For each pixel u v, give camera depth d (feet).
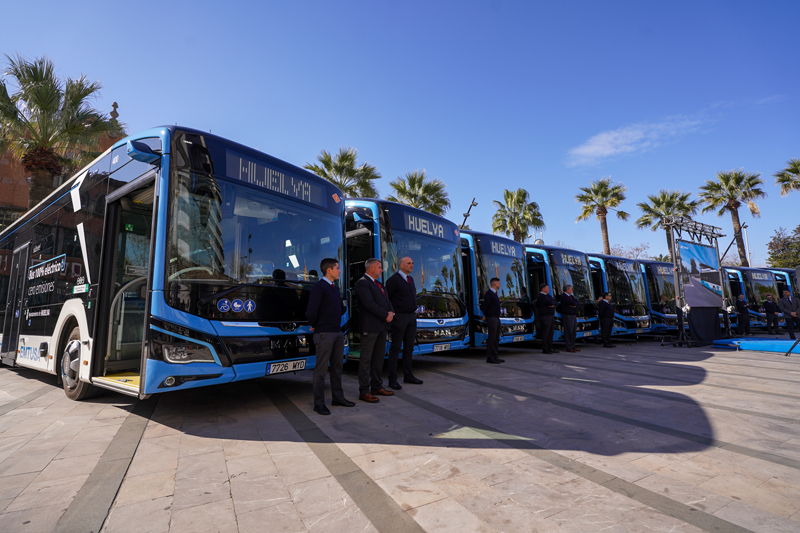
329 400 17.31
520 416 14.56
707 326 40.50
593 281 45.78
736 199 95.55
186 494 8.61
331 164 71.77
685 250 40.60
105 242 15.70
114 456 10.86
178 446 11.63
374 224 23.44
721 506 7.98
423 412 15.16
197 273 13.42
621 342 46.68
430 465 10.07
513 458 10.50
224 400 17.38
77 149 53.88
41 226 21.75
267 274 15.40
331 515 7.68
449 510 7.81
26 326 21.70
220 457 10.73
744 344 36.42
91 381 15.31
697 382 20.79
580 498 8.30
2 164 85.46
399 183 77.36
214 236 14.15
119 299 16.47
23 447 11.69
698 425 13.38
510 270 34.19
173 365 12.51
